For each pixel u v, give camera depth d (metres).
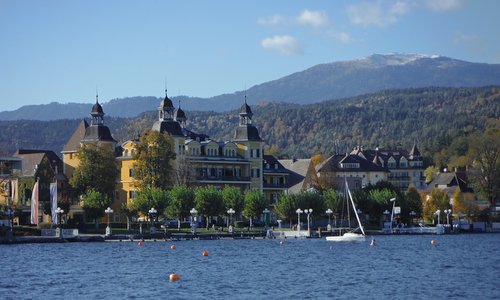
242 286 103.44
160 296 94.50
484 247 180.00
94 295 95.38
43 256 146.12
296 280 110.00
